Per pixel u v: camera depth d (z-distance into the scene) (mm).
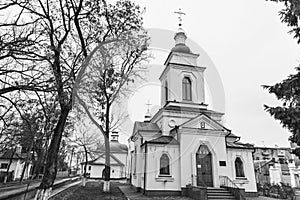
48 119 9523
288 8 7414
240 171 17219
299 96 6578
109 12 7934
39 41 6629
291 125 6477
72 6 7793
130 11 8008
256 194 16797
